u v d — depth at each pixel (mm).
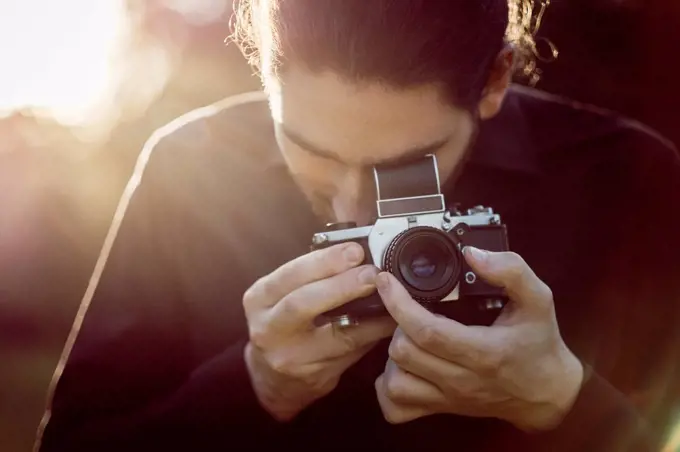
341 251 1182
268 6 1193
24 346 2400
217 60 2211
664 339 1549
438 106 1157
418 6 1089
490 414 1252
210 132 1569
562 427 1267
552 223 1551
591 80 2068
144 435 1370
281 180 1518
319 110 1147
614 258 1567
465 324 1281
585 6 1982
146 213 1547
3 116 2578
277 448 1379
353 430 1447
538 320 1181
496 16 1209
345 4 1090
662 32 2020
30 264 2438
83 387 1418
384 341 1478
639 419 1294
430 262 1188
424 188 1193
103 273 1515
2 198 2480
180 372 1517
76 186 2506
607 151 1579
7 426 2318
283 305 1197
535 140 1573
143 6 2328
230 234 1549
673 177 1600
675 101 2078
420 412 1254
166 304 1519
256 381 1347
